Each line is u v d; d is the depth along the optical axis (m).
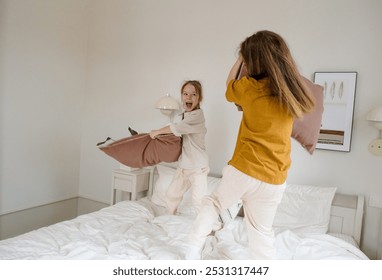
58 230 1.95
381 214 2.30
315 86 1.88
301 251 1.82
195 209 2.31
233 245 1.86
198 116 2.27
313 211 2.27
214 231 2.09
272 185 1.45
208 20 2.87
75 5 3.44
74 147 3.62
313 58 2.47
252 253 1.56
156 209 2.62
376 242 2.34
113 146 2.29
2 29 2.79
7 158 2.94
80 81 3.61
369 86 2.31
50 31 3.21
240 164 1.48
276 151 1.45
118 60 3.42
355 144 2.37
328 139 2.43
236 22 2.75
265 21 2.63
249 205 1.53
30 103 3.09
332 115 2.40
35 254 1.63
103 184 3.57
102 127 3.57
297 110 1.37
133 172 2.95
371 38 2.29
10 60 2.88
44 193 3.32
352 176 2.39
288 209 2.33
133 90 3.34
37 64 3.12
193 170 2.29
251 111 1.47
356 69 2.34
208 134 2.91
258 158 1.45
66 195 3.58
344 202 2.29
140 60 3.28
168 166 3.05
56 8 3.24
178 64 3.05
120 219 2.25
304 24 2.49
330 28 2.41
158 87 3.18
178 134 2.15
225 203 1.55
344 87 2.36
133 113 3.35
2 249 1.64
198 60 2.94
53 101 3.32
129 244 1.83
